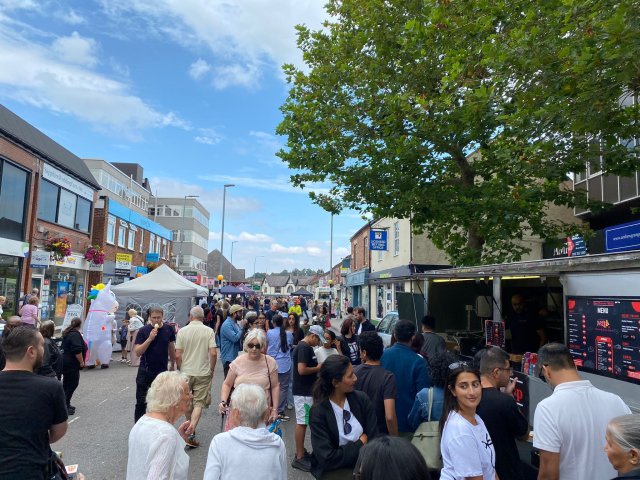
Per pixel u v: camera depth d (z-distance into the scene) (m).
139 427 2.88
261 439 2.90
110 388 10.47
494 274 5.93
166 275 17.16
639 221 12.35
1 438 2.87
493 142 10.59
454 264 11.35
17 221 17.98
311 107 11.38
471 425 2.82
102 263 24.78
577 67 5.45
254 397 2.99
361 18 10.62
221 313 15.48
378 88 11.00
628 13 5.04
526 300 8.50
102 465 5.71
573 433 2.83
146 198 46.34
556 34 6.21
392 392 3.96
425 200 10.50
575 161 8.72
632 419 2.23
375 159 10.88
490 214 9.83
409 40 9.70
